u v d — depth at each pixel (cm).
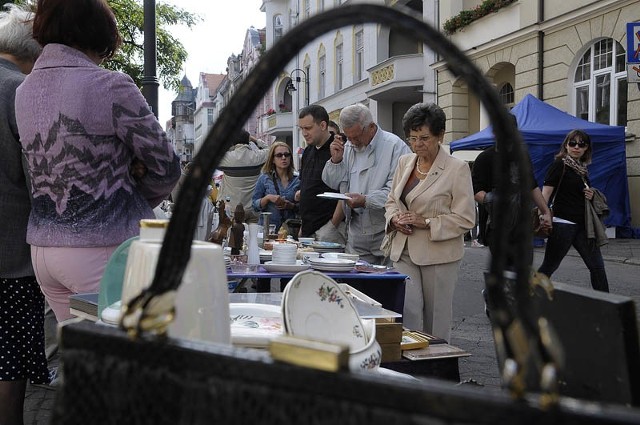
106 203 197
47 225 196
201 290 80
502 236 49
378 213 388
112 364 57
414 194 305
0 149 217
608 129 1163
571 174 523
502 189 50
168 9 1591
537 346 45
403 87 1970
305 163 469
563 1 1384
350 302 119
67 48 201
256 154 609
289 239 426
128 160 206
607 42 1308
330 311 116
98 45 209
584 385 77
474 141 1227
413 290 309
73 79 195
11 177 221
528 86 1495
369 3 51
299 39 54
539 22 1438
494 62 1606
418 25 49
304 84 3188
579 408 39
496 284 48
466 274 811
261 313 143
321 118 450
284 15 3716
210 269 82
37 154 197
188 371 53
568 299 79
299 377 48
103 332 58
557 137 1128
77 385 59
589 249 524
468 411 42
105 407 57
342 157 423
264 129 4128
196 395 52
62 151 193
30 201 225
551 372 41
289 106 3791
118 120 196
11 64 236
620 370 71
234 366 51
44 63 200
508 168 50
